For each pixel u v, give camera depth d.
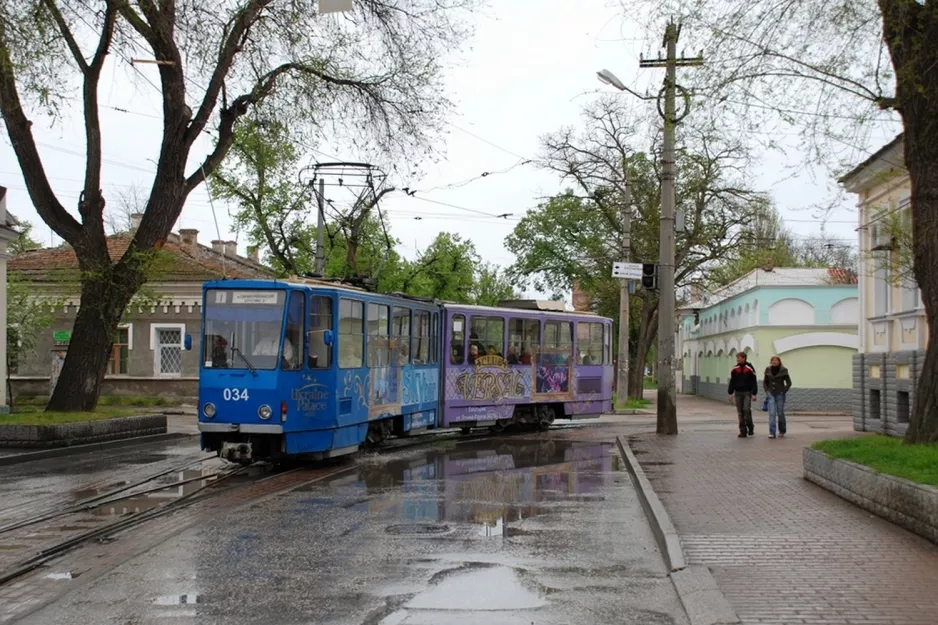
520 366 24.86
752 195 39.38
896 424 20.84
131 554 9.14
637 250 41.50
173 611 7.12
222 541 9.76
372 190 29.48
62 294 33.62
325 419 16.66
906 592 7.15
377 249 44.84
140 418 22.34
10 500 12.80
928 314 12.31
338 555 9.03
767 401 21.66
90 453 19.44
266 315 16.03
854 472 11.23
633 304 54.12
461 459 18.06
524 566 8.53
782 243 55.97
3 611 7.23
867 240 23.50
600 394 28.14
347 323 17.52
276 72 22.88
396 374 19.84
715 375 53.47
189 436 24.11
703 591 7.21
